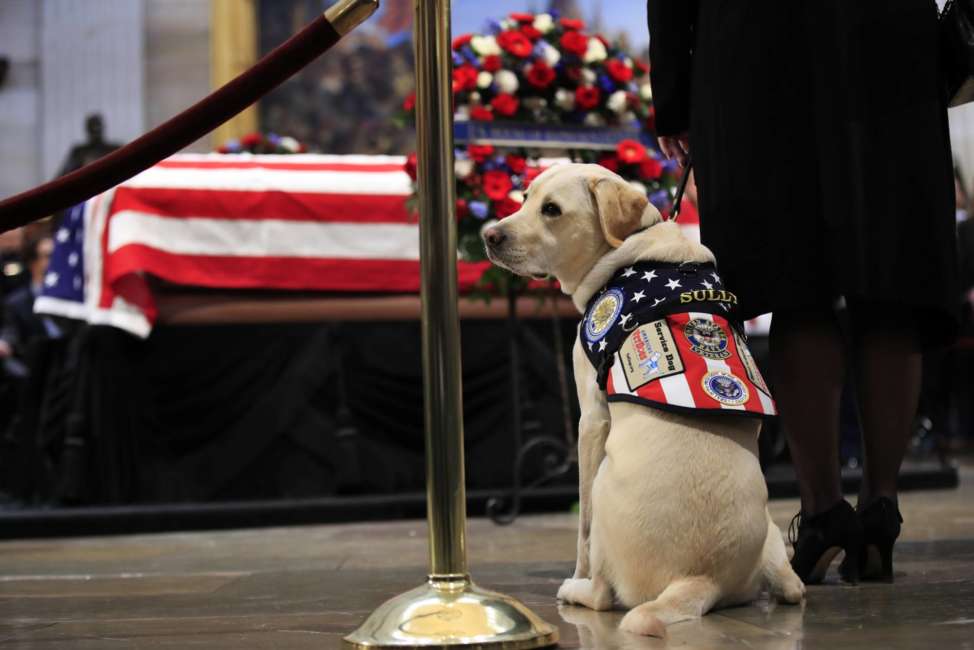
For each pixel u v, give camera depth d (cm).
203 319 536
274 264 533
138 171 267
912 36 267
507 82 468
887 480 277
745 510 224
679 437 225
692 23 296
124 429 533
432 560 215
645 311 243
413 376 562
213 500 539
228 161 544
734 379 232
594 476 255
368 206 546
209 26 1384
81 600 298
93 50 1383
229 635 234
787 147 268
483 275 489
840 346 278
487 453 559
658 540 221
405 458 562
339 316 550
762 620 224
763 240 267
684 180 293
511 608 211
